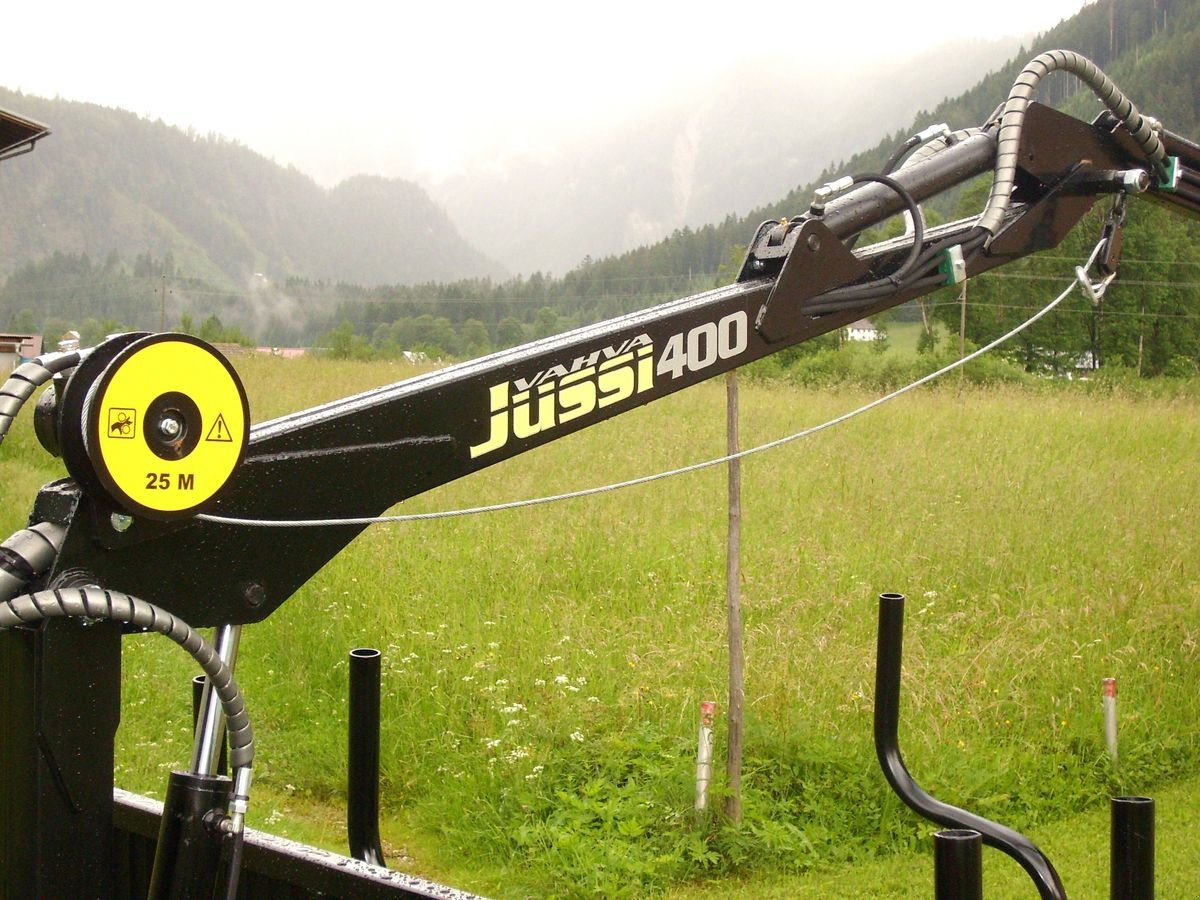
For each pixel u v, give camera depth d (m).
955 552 8.78
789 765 5.66
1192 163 3.35
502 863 5.07
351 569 8.26
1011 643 6.88
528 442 2.18
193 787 1.66
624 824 5.11
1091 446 14.34
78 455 1.50
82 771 1.60
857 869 5.00
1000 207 2.87
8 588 1.55
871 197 2.73
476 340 127.62
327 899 2.05
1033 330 41.50
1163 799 5.68
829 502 10.70
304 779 5.92
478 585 8.22
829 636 6.98
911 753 5.67
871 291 2.65
